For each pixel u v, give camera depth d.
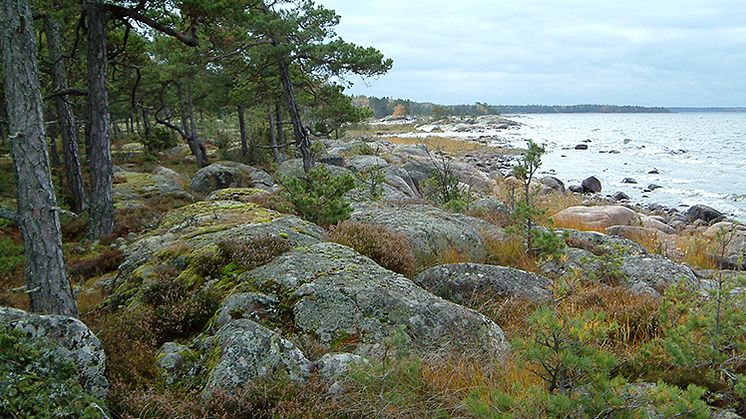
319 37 17.62
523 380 4.58
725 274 8.68
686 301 6.07
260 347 4.66
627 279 7.82
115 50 17.12
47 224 6.34
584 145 52.50
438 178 16.36
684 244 12.66
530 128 100.81
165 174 20.56
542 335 3.82
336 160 24.05
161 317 5.77
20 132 6.18
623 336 5.74
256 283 6.18
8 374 3.81
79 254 10.50
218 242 7.32
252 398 4.26
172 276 6.87
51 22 15.15
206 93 27.22
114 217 12.29
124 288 7.09
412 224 9.34
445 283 7.22
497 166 37.59
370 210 10.87
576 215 16.19
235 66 20.06
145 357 4.95
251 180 20.75
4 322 4.24
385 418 4.07
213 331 5.45
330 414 4.17
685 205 23.86
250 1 15.85
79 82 21.66
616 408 3.53
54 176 19.39
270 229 7.86
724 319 5.09
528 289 7.18
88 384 4.31
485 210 12.92
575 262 8.37
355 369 4.43
